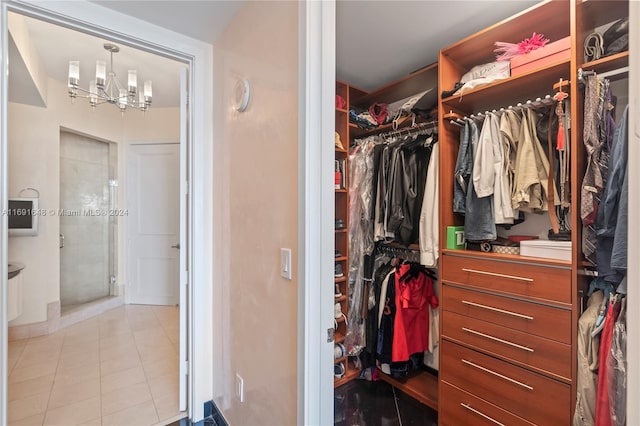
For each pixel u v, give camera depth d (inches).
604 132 51.6
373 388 87.3
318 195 43.1
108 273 161.0
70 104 132.9
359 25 69.4
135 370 94.8
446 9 63.9
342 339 90.0
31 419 71.9
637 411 16.5
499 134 64.5
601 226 49.4
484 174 65.0
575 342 51.7
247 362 58.9
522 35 65.9
